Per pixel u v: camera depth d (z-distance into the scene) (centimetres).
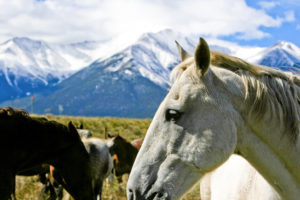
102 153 1001
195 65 235
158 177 229
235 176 304
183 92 234
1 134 605
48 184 927
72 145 711
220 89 235
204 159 225
